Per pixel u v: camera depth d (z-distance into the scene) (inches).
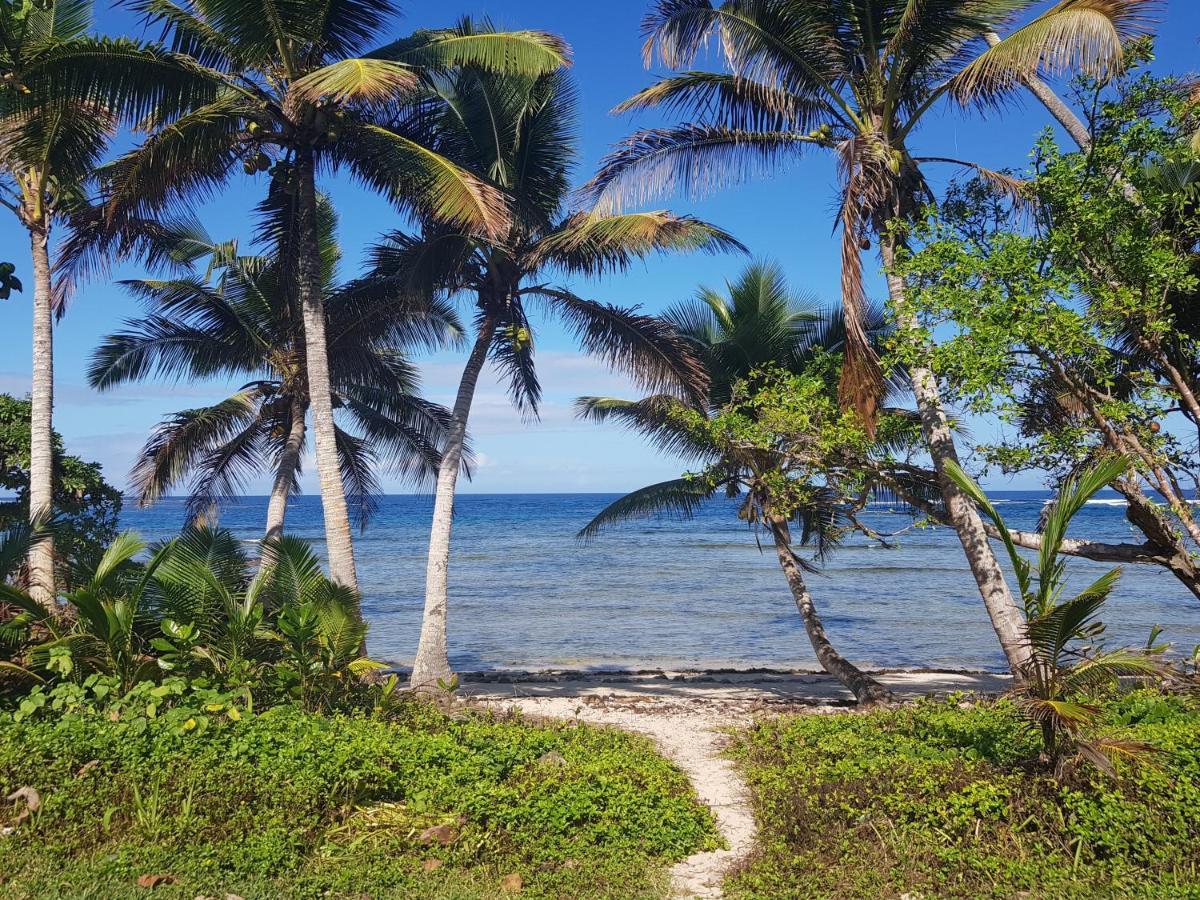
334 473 490.3
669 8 475.8
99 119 501.7
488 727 366.6
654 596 1434.5
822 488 542.9
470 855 232.8
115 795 247.8
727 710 510.3
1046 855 223.9
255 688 342.0
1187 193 408.2
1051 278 380.5
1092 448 406.3
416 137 529.3
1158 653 391.2
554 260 579.5
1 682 324.8
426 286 563.8
